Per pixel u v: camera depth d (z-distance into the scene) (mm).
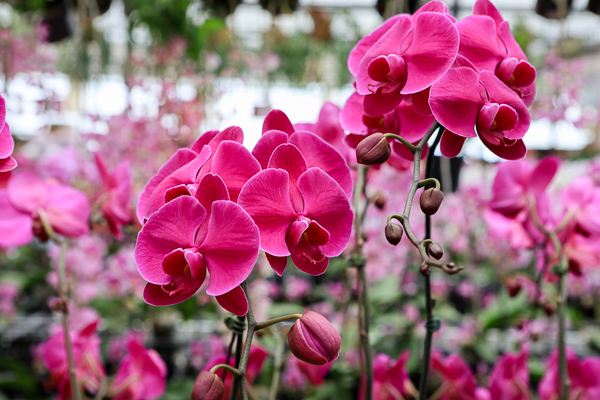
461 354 2281
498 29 643
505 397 913
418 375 2090
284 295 2715
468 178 2631
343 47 2857
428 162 632
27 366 2227
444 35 609
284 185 574
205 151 582
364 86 645
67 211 878
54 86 2043
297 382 1893
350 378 1913
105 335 2311
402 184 1873
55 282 1879
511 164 917
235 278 551
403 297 2438
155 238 555
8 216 879
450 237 2416
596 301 2672
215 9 2455
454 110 598
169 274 557
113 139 1802
